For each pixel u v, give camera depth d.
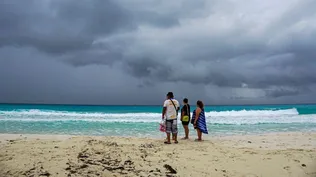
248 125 19.30
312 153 7.54
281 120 23.53
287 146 9.41
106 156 6.17
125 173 4.96
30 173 4.61
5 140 8.69
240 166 5.99
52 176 4.51
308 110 37.12
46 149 6.67
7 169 4.81
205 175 5.25
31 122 19.17
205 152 7.59
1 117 23.00
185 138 11.27
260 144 9.85
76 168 4.97
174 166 5.74
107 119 23.47
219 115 29.38
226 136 12.64
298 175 5.39
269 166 6.02
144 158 6.32
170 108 9.68
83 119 22.86
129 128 16.59
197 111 10.75
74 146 7.23
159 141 10.08
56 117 24.31
